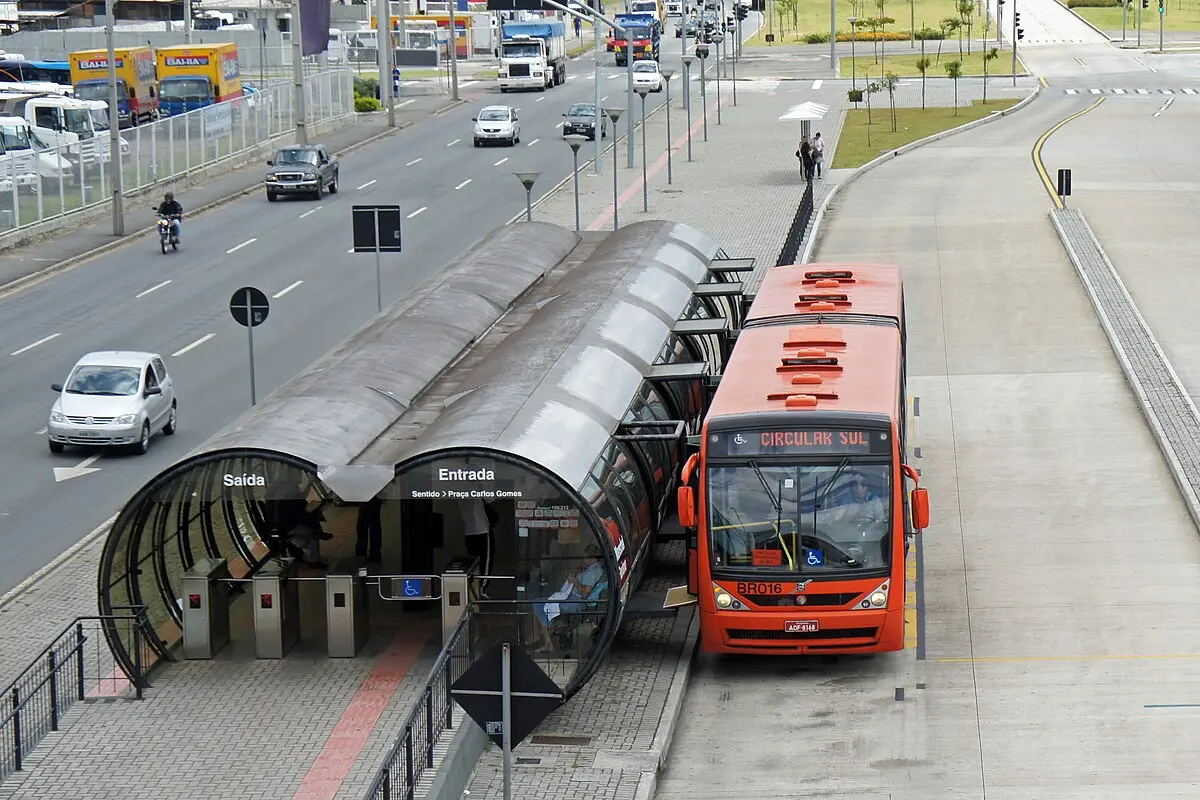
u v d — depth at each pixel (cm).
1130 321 4466
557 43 12862
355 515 2700
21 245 6203
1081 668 2331
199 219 6881
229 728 2161
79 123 8625
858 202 6756
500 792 1973
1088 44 15875
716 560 2352
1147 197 6562
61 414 3622
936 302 4847
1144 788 1948
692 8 19438
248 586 2658
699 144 8906
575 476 2228
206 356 4509
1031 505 3084
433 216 6775
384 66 10412
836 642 2331
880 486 2344
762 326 2964
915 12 19438
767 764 2081
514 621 2358
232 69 10038
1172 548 2817
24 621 2641
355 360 2752
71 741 2125
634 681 2352
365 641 2470
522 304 3353
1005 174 7406
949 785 1984
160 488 2266
